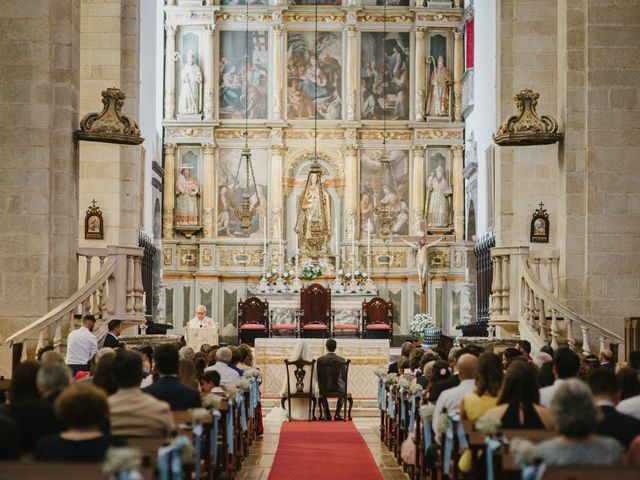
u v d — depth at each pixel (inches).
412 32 1556.3
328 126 1547.7
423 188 1535.4
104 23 943.7
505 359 570.3
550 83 935.7
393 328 1518.2
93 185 933.8
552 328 768.9
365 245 1531.7
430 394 481.7
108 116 779.4
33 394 348.8
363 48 1553.9
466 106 1487.5
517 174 938.7
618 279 777.6
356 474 561.6
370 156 1550.2
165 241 1507.1
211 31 1534.2
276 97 1536.7
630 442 315.3
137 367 351.6
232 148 1544.0
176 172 1529.3
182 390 418.3
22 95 757.9
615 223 778.8
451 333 1509.6
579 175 786.2
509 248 820.6
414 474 529.7
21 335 688.4
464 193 1524.4
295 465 595.2
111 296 786.2
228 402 506.9
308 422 853.2
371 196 1546.5
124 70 953.5
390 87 1553.9
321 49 1555.1
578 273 786.2
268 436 745.0
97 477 238.7
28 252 754.2
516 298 822.5
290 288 1459.2
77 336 652.7
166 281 1512.1
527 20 935.0
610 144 780.0
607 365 589.9
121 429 345.1
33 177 755.4
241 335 1393.9
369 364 990.4
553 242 930.1
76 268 786.8
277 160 1531.7
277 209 1526.8
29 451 319.9
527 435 322.0
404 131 1547.7
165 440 315.6
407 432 578.9
